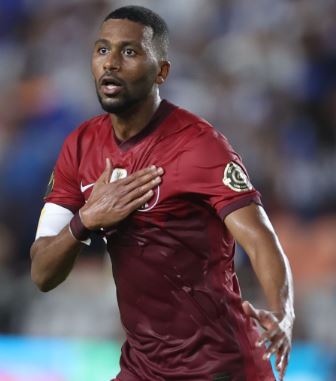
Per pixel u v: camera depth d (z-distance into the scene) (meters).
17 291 29.06
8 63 42.19
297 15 39.66
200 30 40.16
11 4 44.00
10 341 25.77
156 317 13.75
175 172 13.11
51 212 14.48
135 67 13.11
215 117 36.88
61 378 24.45
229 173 13.02
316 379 24.75
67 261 13.92
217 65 38.91
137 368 14.06
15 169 35.69
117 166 13.53
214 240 13.48
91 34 41.53
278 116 36.88
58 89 39.06
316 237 31.44
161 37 13.52
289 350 11.98
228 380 13.55
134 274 13.66
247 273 27.50
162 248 13.39
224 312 13.59
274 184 33.69
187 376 13.66
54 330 27.91
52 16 43.12
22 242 33.69
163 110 13.60
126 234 13.50
